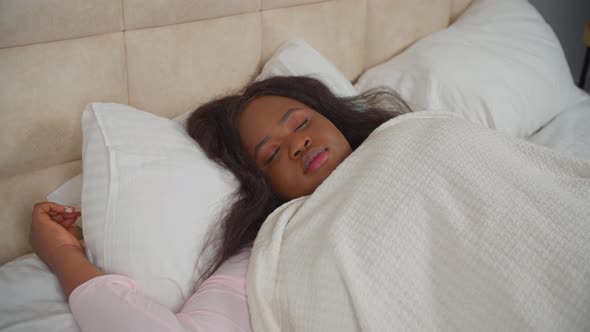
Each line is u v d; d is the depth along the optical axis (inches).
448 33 60.7
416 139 35.3
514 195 31.3
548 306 27.1
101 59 40.2
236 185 38.6
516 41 60.0
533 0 83.0
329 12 55.0
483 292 28.0
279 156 39.4
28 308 31.6
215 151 40.2
